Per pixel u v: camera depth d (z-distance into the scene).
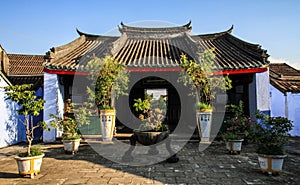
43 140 8.62
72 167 5.41
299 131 9.73
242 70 8.38
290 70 13.34
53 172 5.03
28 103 5.05
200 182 4.34
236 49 10.85
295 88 10.03
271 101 10.68
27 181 4.48
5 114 8.30
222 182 4.33
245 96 9.25
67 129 7.02
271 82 10.72
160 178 4.59
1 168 5.41
